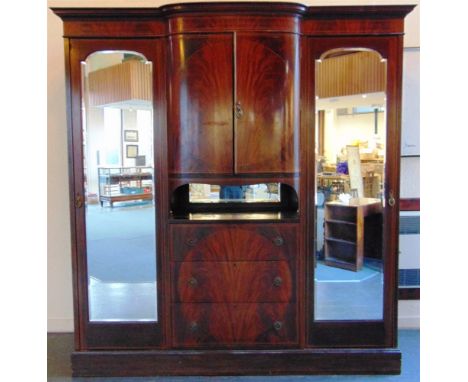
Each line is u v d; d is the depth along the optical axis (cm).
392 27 203
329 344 215
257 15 198
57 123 257
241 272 210
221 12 197
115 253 213
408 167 262
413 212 264
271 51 200
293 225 209
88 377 215
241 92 202
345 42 203
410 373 217
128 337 214
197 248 209
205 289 210
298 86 204
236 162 205
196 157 205
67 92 205
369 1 250
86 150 210
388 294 213
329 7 198
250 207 246
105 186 211
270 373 214
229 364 213
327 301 215
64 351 244
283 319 212
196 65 201
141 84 206
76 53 204
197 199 246
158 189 209
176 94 203
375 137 208
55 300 267
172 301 212
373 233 212
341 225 213
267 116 203
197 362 213
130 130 209
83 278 214
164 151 208
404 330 268
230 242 209
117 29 203
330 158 209
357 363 215
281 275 210
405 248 266
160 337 214
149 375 214
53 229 263
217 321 212
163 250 211
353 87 206
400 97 205
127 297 214
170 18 200
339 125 208
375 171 210
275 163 205
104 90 206
